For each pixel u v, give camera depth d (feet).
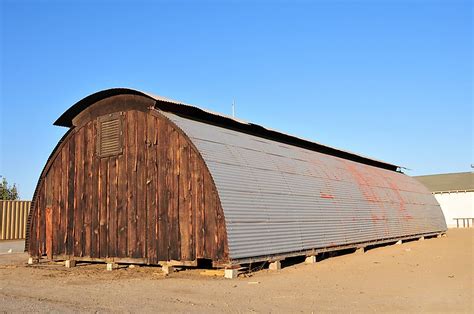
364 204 76.69
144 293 35.55
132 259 50.96
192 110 55.67
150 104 52.11
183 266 48.91
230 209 45.34
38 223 60.23
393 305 30.27
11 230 113.50
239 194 47.80
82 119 57.98
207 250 45.32
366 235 72.54
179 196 48.29
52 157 60.23
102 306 30.78
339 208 67.46
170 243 48.24
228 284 39.55
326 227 61.46
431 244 84.53
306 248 55.16
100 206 54.75
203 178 46.78
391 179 100.68
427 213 104.73
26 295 35.81
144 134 52.21
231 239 43.96
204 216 46.09
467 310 28.68
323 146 83.92
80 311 29.27
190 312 28.60
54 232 58.49
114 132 54.75
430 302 31.19
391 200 89.51
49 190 59.88
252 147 58.59
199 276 44.62
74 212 56.95
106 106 55.98
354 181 80.12
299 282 40.50
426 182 209.77
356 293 34.83
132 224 51.65
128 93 53.78
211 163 47.44
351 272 47.21
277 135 72.43
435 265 52.54
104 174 55.01
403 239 87.92
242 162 52.60
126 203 52.54
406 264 53.88
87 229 55.42
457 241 91.61
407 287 37.52
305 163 68.90
